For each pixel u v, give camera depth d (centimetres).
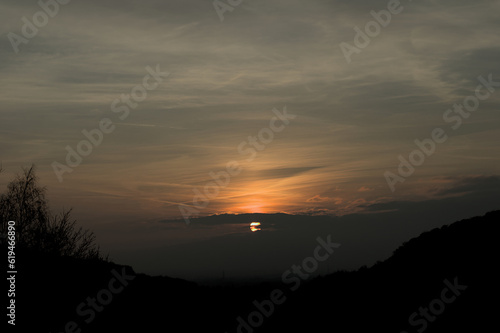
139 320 2728
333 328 2414
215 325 2711
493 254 2795
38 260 2884
